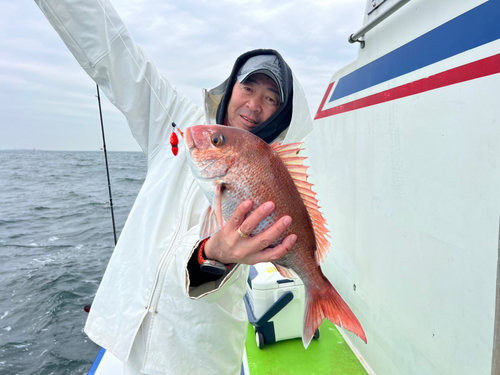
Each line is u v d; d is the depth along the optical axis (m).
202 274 1.23
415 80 1.63
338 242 2.77
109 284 1.51
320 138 3.09
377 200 2.08
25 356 4.79
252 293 2.53
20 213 13.71
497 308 0.94
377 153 2.05
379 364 2.11
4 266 7.81
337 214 2.76
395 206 1.87
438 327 1.53
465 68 1.30
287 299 2.35
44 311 5.89
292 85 1.51
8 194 18.94
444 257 1.47
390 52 1.85
